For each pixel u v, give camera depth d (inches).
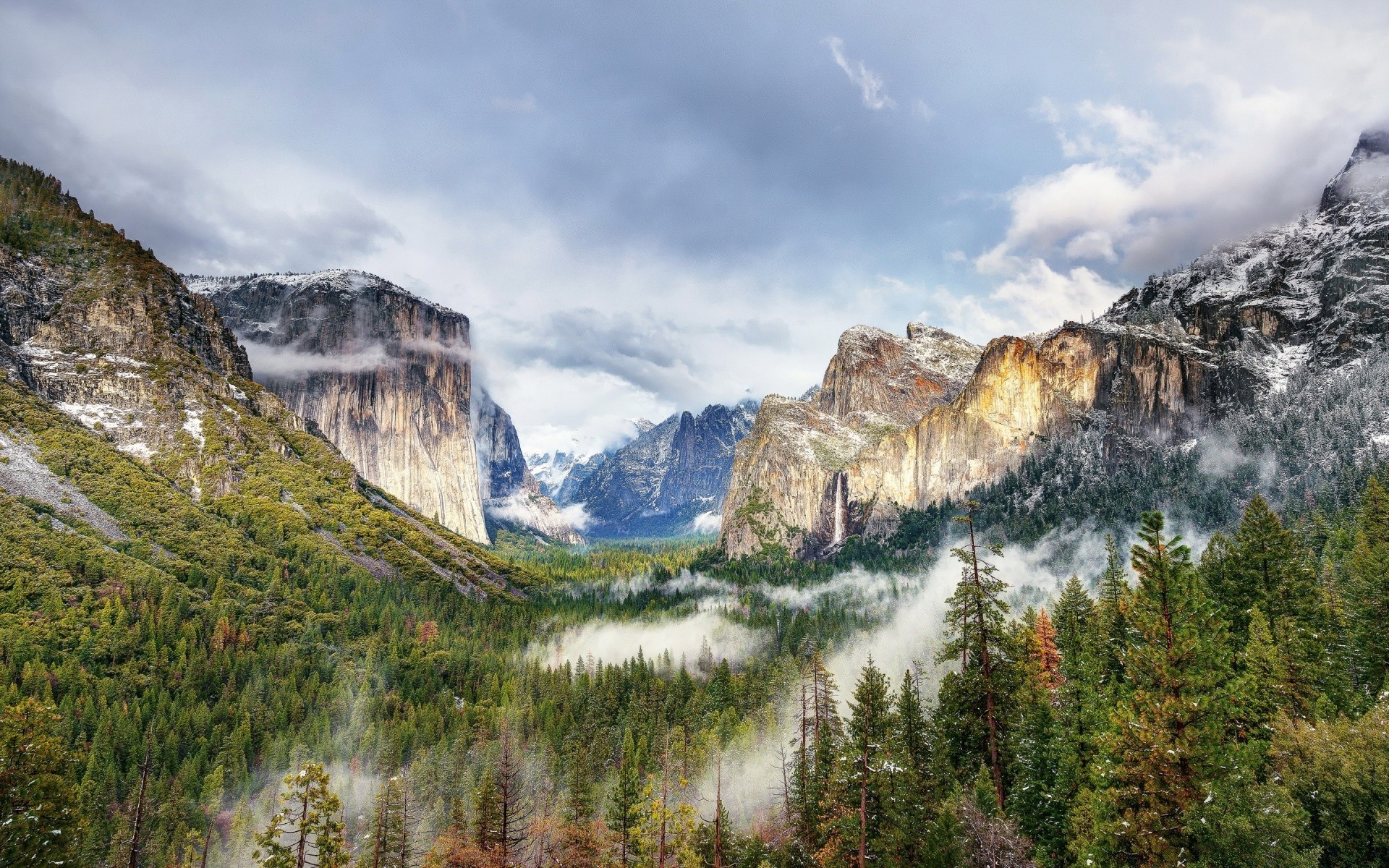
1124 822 1711.4
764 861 2795.3
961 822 1984.5
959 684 2260.1
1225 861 1612.9
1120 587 3366.1
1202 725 1692.9
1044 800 2122.3
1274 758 1932.8
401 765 4923.7
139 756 4335.6
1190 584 1793.8
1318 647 2346.2
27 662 4800.7
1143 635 1845.5
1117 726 1814.7
